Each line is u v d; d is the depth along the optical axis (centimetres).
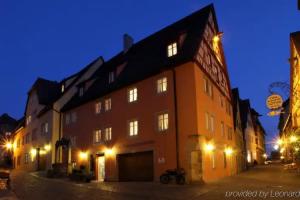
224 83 2967
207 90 2303
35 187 1945
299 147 2427
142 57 2622
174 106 2088
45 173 3058
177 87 2103
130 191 1656
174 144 2036
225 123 2806
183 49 2202
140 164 2261
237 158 3228
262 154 6481
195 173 1908
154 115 2203
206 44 2391
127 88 2486
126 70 2656
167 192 1562
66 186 1998
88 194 1589
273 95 1936
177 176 1898
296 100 2475
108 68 3150
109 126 2595
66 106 3303
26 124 4375
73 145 3055
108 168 2511
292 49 2286
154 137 2170
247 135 4600
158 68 2202
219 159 2400
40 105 3853
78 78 3600
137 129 2325
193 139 1952
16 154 4784
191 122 1991
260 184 1806
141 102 2328
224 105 2878
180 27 2597
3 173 1891
